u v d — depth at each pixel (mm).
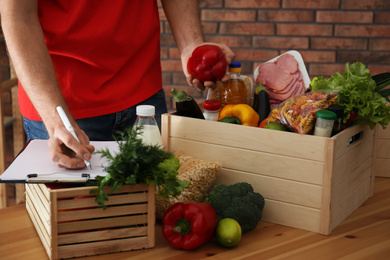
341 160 1188
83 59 1441
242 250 1091
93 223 1042
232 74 1463
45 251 1084
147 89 1574
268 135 1204
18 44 1207
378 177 1549
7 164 2990
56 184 1039
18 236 1145
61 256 1032
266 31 3430
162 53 3564
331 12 3346
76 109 1479
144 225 1086
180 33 1617
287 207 1211
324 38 3389
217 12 3447
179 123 1334
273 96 1471
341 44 3381
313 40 3400
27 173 1038
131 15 1488
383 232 1187
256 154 1229
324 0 3336
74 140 1067
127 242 1074
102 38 1438
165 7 1642
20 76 1197
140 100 1557
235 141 1253
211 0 3436
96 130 1516
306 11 3363
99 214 1041
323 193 1160
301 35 3404
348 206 1268
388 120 1285
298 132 1213
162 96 1646
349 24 3350
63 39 1406
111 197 1041
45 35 1405
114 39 1457
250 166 1244
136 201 1060
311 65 3439
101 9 1430
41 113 1153
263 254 1075
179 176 1206
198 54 1423
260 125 1334
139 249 1086
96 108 1496
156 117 1621
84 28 1421
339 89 1275
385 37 3336
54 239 1021
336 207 1198
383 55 3363
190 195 1192
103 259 1045
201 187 1212
